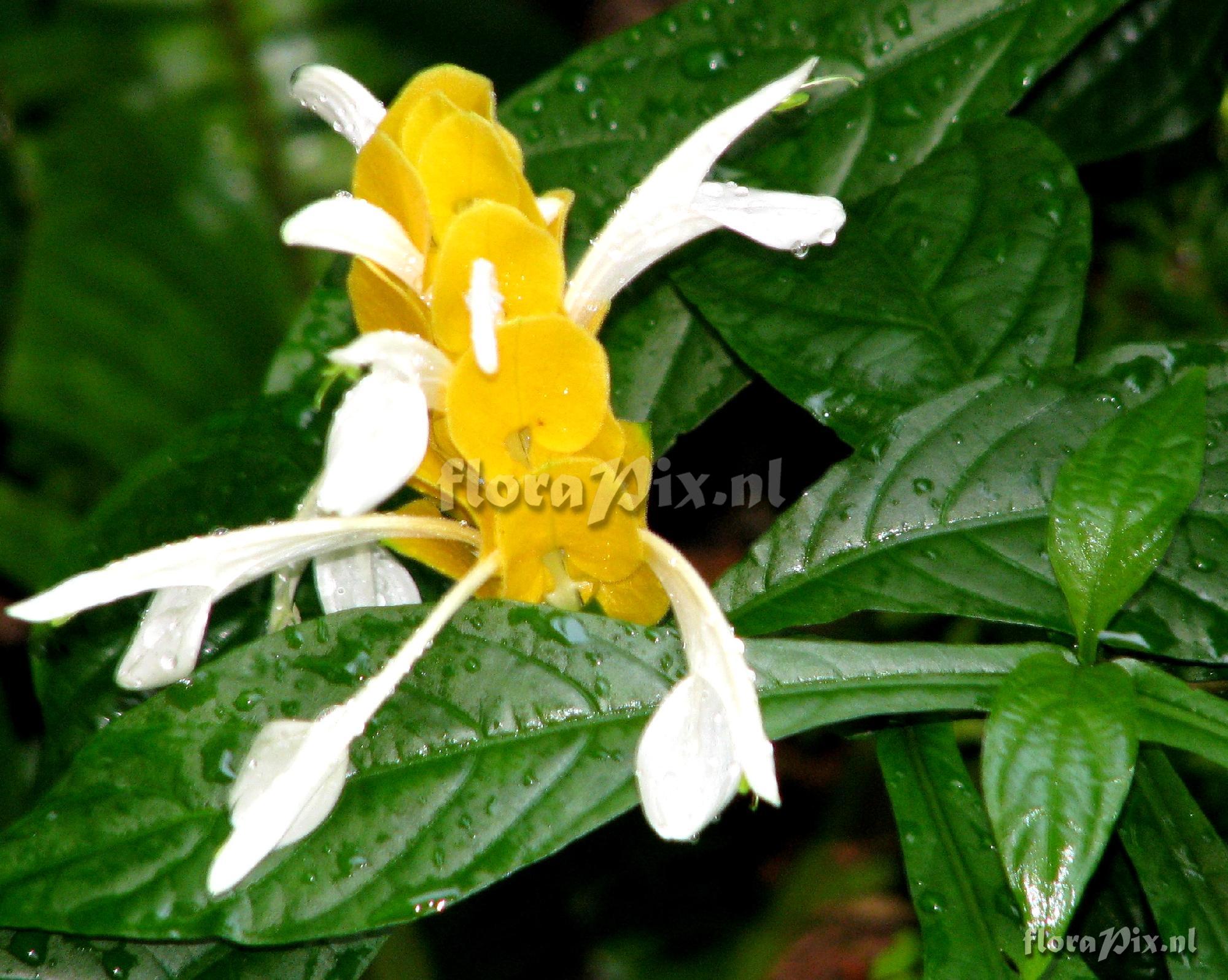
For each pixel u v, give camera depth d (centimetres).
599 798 39
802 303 46
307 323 49
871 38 49
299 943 41
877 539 43
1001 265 46
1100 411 43
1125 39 52
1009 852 38
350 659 40
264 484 47
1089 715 39
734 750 38
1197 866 41
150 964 41
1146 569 41
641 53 50
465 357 38
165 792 39
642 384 48
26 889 39
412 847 39
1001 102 48
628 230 40
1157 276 63
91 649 47
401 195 39
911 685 40
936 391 45
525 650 40
